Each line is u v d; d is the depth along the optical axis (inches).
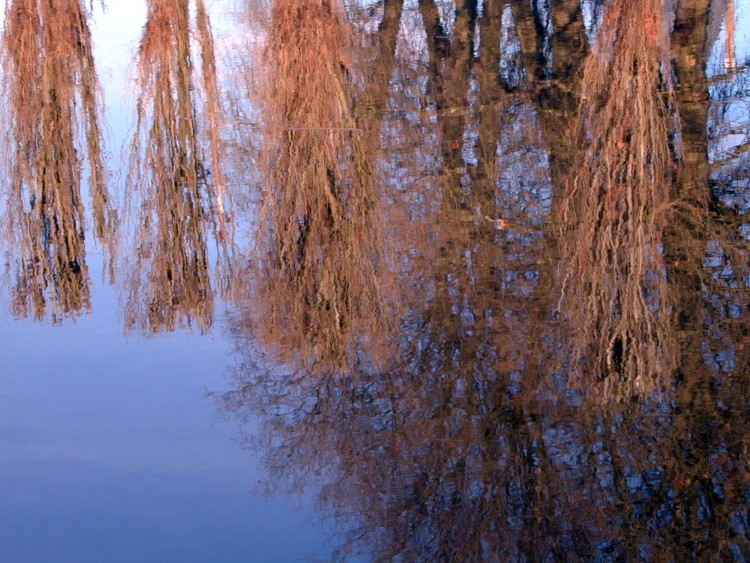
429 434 283.1
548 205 407.8
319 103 331.9
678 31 357.7
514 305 343.0
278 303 332.5
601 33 290.4
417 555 238.1
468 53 548.4
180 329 359.3
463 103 495.2
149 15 390.9
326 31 334.3
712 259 339.9
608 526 244.8
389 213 400.8
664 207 294.0
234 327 355.6
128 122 421.4
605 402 286.5
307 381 316.5
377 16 542.3
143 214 372.8
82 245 385.7
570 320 313.1
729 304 320.5
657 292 293.0
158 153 378.9
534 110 468.8
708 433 272.8
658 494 253.8
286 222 334.3
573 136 377.1
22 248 380.2
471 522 247.9
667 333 289.0
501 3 553.3
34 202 380.8
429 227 398.3
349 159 335.9
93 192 394.0
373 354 323.9
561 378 303.9
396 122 478.9
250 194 390.9
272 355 329.1
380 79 495.5
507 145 453.4
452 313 346.0
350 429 287.6
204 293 364.5
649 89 281.3
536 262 365.7
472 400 296.7
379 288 332.5
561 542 241.0
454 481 263.4
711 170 373.4
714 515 245.4
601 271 288.8
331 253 328.8
